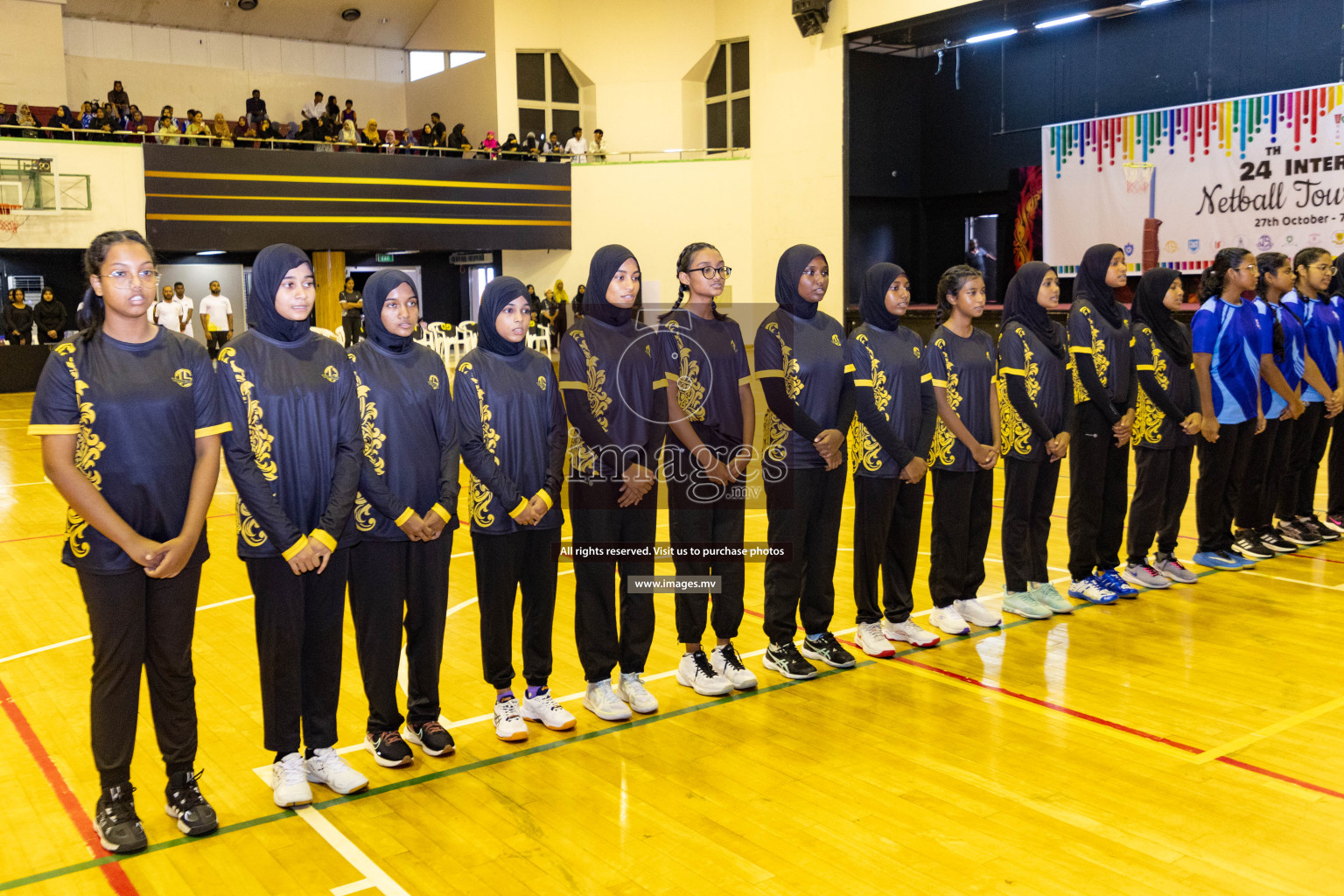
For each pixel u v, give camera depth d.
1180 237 13.41
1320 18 12.01
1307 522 5.84
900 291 3.82
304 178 15.93
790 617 3.82
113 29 18.05
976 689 3.67
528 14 18.39
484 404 3.13
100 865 2.55
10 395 14.99
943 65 16.94
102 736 2.61
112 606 2.56
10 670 4.05
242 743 3.33
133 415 2.54
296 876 2.48
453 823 2.73
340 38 19.98
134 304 2.54
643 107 18.64
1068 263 14.84
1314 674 3.76
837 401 3.67
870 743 3.21
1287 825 2.66
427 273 20.11
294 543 2.72
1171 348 4.79
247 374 2.74
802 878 2.42
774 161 17.34
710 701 3.61
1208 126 12.97
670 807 2.80
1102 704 3.50
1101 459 4.62
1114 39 14.33
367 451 2.96
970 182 16.81
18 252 15.89
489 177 17.33
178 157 15.09
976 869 2.45
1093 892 2.35
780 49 17.00
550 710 3.39
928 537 6.27
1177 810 2.74
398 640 3.10
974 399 4.16
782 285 3.63
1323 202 11.93
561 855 2.55
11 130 14.68
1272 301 5.30
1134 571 4.98
